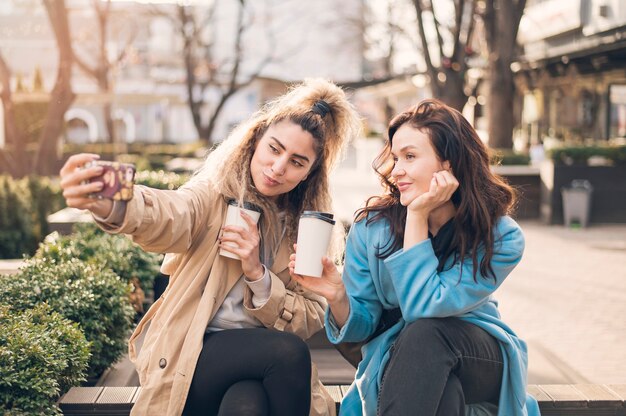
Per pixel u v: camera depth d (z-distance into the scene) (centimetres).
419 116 262
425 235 257
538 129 2288
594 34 1853
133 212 224
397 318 274
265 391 246
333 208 289
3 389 261
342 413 278
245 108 4491
